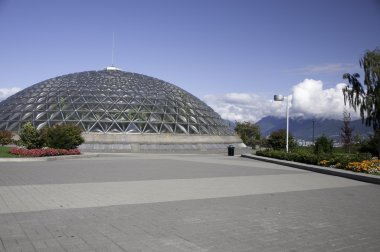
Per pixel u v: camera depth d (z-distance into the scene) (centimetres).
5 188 1240
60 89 4756
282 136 3931
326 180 1641
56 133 3120
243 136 6806
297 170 2097
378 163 1933
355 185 1485
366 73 3098
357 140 4931
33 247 620
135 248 624
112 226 763
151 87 5081
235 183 1481
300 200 1111
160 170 1980
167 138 4334
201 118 4994
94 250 610
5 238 668
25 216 839
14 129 4269
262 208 976
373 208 1002
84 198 1083
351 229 773
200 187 1353
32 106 4528
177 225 780
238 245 651
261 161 2775
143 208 953
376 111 3086
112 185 1370
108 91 4691
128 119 4347
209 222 812
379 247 655
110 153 3634
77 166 2158
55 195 1124
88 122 4216
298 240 688
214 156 3409
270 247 643
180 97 5178
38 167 2047
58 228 739
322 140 3266
